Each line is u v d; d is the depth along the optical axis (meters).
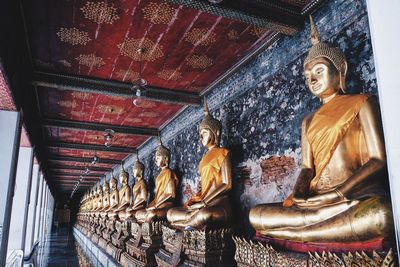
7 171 4.99
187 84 6.69
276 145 4.70
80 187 29.62
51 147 11.60
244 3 3.93
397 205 1.32
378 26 1.44
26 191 7.90
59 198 39.78
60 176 20.64
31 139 7.74
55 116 8.62
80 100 7.43
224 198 5.16
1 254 4.70
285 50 4.70
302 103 4.30
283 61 4.72
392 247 2.43
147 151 11.30
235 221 5.38
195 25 4.63
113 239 10.45
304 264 2.93
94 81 6.23
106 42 5.01
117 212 11.50
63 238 22.23
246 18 4.02
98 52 5.30
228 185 5.22
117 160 15.05
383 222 2.43
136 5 4.16
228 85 6.14
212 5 3.75
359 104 3.12
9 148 5.08
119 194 12.11
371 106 3.07
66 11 4.23
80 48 5.17
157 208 7.38
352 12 3.69
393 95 1.36
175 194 7.77
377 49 1.44
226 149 5.46
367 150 3.02
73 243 18.69
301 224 3.10
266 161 4.87
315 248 2.99
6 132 5.12
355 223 2.57
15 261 6.80
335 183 3.19
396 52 1.36
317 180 3.33
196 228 5.01
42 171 13.52
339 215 2.75
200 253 4.62
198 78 6.40
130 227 9.08
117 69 5.94
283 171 4.52
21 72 5.29
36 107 7.75
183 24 4.60
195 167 7.32
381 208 2.47
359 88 3.53
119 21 4.49
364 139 3.09
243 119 5.55
